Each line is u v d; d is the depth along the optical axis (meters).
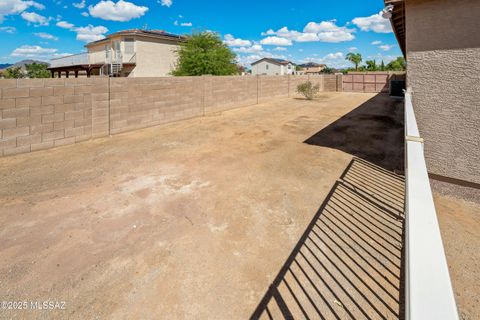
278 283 2.26
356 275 2.34
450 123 3.86
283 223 3.19
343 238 2.88
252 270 2.41
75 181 4.30
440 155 4.00
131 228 3.04
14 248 2.64
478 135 3.64
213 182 4.38
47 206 3.48
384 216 3.35
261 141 7.02
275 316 1.94
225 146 6.53
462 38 3.62
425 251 0.91
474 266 2.56
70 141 6.45
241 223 3.19
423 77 3.99
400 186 4.25
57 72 25.14
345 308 2.00
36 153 5.73
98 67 21.72
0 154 5.29
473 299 2.16
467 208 3.71
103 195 3.83
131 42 22.02
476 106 3.61
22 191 3.90
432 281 0.81
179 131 8.11
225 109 12.28
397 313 1.95
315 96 19.47
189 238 2.88
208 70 16.11
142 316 1.95
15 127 5.44
